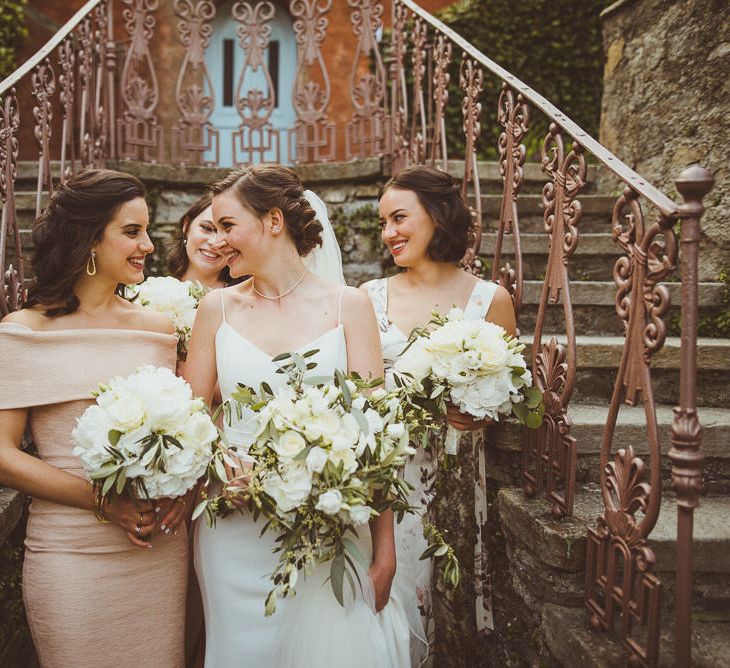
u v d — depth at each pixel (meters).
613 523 1.78
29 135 7.06
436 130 3.58
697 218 1.48
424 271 2.52
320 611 1.74
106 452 1.57
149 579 1.90
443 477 2.65
